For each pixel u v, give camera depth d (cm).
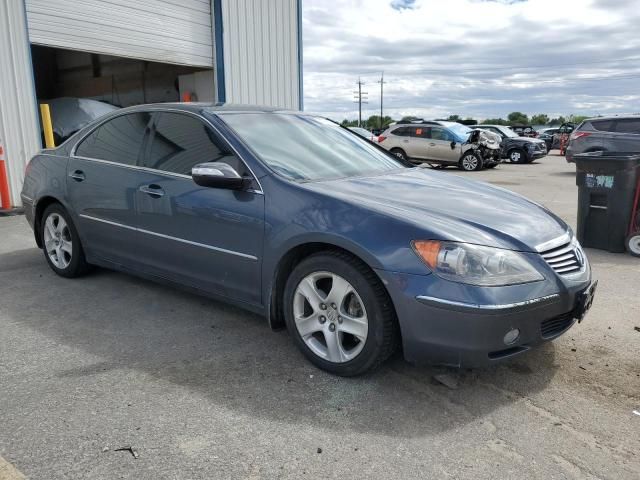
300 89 1415
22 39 873
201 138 387
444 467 241
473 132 1902
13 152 868
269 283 339
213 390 303
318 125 452
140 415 276
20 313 414
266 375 321
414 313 282
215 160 371
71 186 465
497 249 286
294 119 440
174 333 380
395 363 336
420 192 351
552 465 243
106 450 247
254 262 343
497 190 392
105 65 1530
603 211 650
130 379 314
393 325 297
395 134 2034
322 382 313
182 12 1148
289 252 327
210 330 386
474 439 262
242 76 1265
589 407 292
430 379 318
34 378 313
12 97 863
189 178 380
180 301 442
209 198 363
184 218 378
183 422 271
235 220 348
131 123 441
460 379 318
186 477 231
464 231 292
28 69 884
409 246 285
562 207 991
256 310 356
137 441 254
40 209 510
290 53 1375
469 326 273
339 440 259
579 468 242
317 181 352
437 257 279
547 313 292
